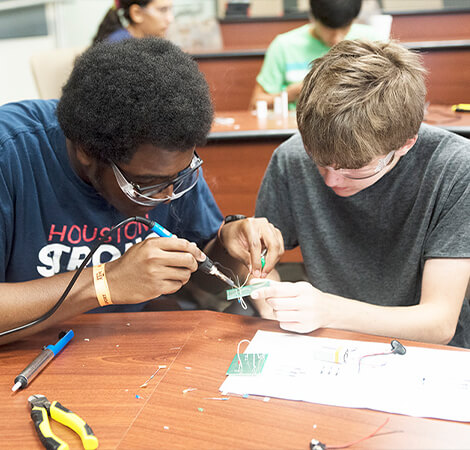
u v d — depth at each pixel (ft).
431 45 10.50
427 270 3.62
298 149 4.34
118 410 2.45
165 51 2.91
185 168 2.99
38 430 2.29
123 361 2.85
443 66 10.62
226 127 8.36
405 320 3.22
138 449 2.19
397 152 3.42
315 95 3.26
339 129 3.14
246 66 12.07
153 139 2.65
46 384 2.68
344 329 3.16
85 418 2.40
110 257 3.82
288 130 7.91
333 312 3.13
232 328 3.17
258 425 2.32
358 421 2.33
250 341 3.01
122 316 3.36
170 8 8.92
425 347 2.89
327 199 4.25
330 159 3.27
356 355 2.82
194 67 2.92
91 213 3.64
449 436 2.23
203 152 8.29
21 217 3.47
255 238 3.67
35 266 3.62
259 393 2.53
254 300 3.72
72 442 2.26
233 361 2.80
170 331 3.15
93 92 2.71
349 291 4.38
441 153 3.74
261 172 8.29
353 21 8.77
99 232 3.71
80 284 3.02
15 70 17.85
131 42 2.93
